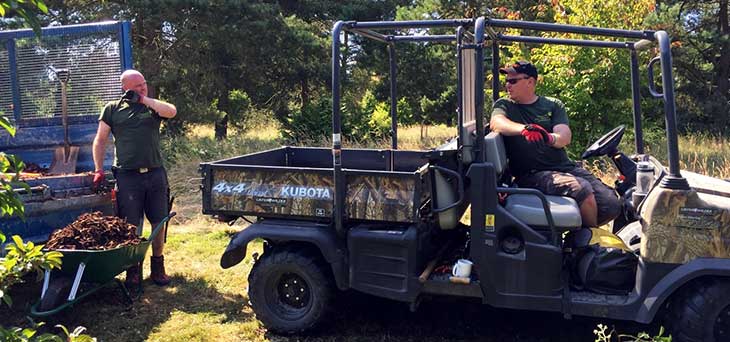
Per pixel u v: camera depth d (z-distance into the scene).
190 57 14.50
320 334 4.28
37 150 6.02
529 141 4.10
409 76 16.94
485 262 3.76
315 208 4.09
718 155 9.95
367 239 3.97
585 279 3.77
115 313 4.71
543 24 3.68
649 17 14.63
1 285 2.38
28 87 6.07
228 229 7.37
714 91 19.55
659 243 3.47
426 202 4.04
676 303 3.54
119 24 5.91
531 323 4.38
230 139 13.23
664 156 9.70
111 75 5.95
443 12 15.78
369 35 4.63
